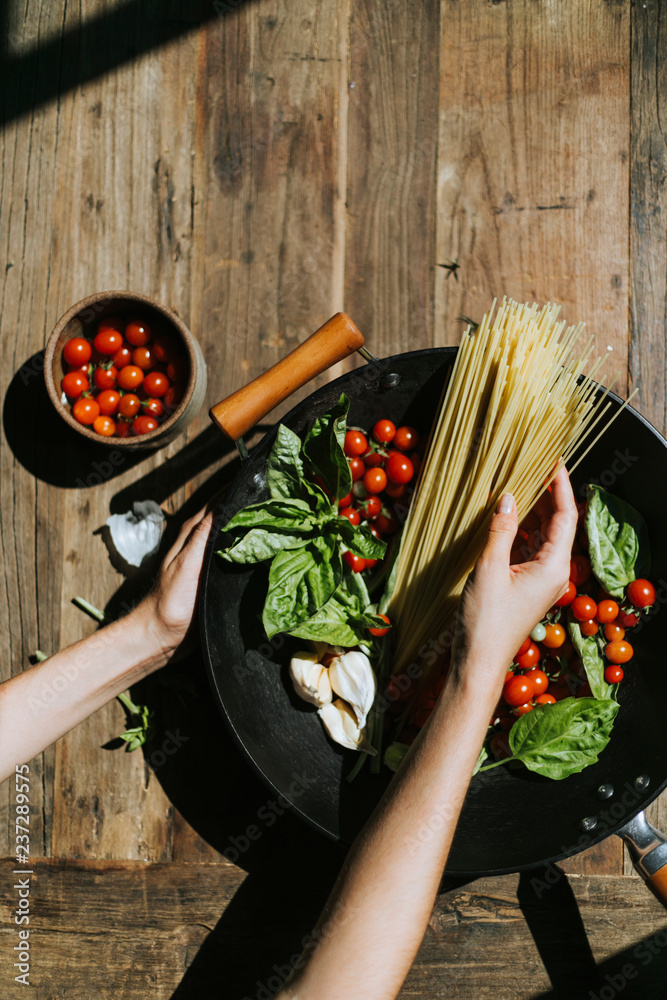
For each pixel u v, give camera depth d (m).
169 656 0.91
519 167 1.03
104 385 0.96
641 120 1.03
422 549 0.85
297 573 0.78
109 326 0.94
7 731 0.81
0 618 1.01
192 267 1.03
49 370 0.89
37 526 1.02
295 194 1.03
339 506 0.85
